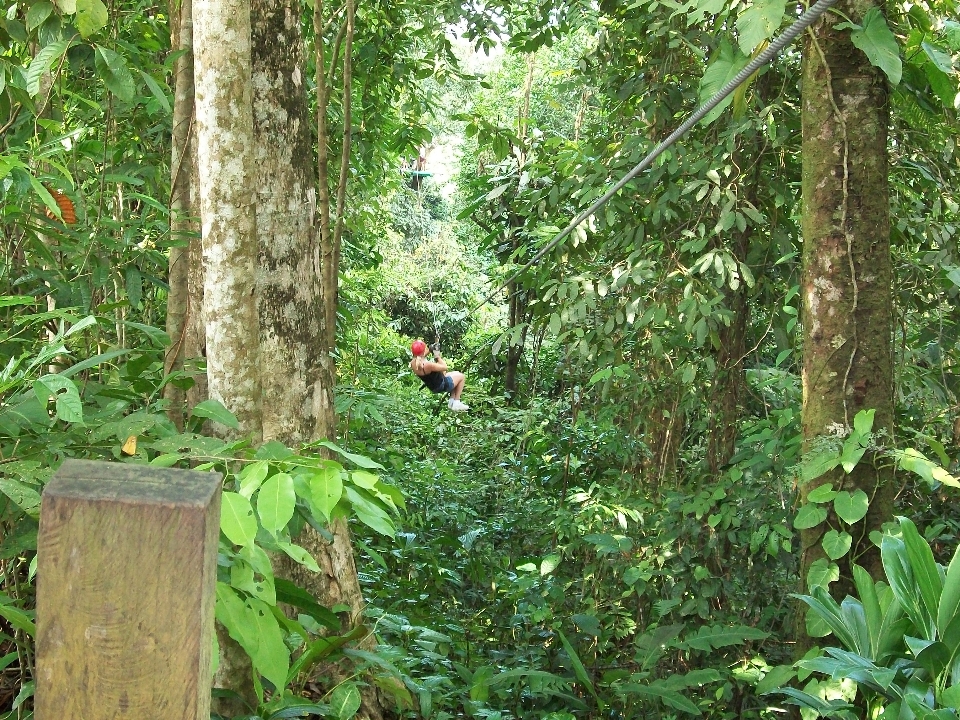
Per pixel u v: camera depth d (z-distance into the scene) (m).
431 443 8.94
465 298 15.05
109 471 1.17
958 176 4.64
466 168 13.16
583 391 6.86
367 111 7.34
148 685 1.12
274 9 3.28
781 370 4.64
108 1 3.92
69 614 1.12
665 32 4.97
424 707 3.19
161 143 4.74
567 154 5.89
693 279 4.57
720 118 5.01
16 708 2.03
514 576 5.39
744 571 4.55
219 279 2.85
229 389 2.85
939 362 4.43
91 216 3.85
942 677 2.62
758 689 3.37
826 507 3.43
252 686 2.74
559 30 6.88
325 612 2.35
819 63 3.45
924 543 2.69
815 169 3.46
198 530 1.11
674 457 5.19
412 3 7.38
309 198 3.44
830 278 3.42
